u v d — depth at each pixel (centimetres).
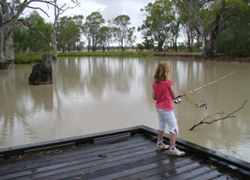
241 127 516
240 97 807
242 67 1978
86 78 1409
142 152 328
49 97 867
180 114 625
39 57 3133
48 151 332
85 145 355
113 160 302
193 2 3284
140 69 1983
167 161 298
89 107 715
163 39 5838
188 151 330
